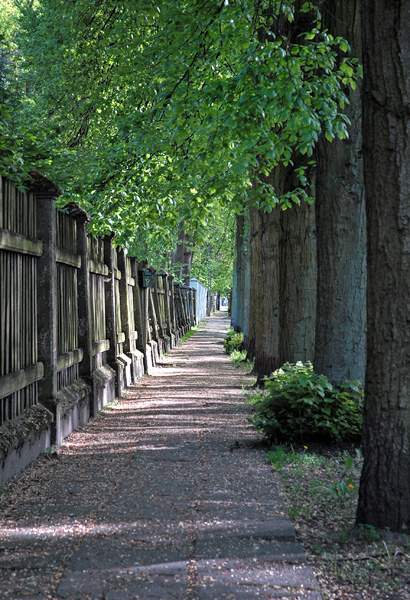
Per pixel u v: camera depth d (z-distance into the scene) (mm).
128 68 9875
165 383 14195
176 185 10781
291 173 10289
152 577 3295
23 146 8391
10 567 3434
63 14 15672
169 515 4422
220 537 3943
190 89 8977
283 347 11195
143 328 16734
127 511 4516
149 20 11812
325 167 7617
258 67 7711
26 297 6410
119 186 11391
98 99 14250
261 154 9773
